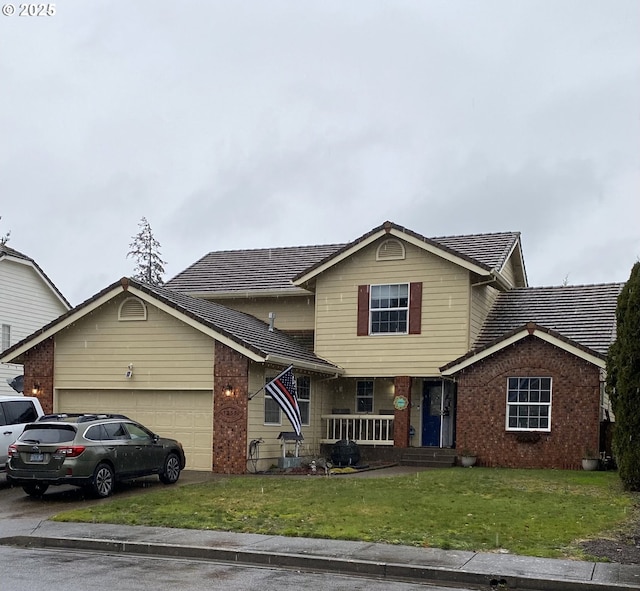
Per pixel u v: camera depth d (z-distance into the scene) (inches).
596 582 335.9
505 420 845.2
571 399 816.3
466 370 869.2
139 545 417.4
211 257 1227.9
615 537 431.5
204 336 825.5
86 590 326.6
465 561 374.3
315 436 954.1
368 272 969.5
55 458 588.4
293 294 1038.4
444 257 914.1
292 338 1026.1
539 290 1024.9
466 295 918.4
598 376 807.7
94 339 875.4
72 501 595.5
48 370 888.9
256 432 815.7
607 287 996.6
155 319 850.8
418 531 446.0
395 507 528.4
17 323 1272.1
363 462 904.3
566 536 431.5
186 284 1125.7
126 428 658.8
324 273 989.8
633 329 633.0
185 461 798.5
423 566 364.2
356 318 968.3
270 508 529.0
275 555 389.4
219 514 506.0
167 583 342.0
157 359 844.6
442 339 923.4
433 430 970.1
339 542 418.3
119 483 692.1
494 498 570.6
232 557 397.1
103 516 502.0
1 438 686.5
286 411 790.5
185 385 827.4
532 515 496.7
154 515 503.8
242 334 844.6
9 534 455.5
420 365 930.1
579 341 876.0
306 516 496.1
